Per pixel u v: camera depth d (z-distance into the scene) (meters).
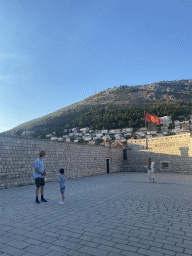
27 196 8.34
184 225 4.56
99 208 6.22
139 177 18.33
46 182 14.57
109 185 12.29
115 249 3.33
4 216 5.28
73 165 17.98
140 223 4.72
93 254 3.15
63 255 3.12
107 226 4.50
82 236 3.91
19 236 3.91
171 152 24.56
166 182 13.83
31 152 13.45
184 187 11.23
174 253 3.17
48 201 7.27
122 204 6.80
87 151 20.56
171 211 5.86
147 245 3.48
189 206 6.49
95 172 21.61
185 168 22.81
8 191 9.91
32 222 4.78
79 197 8.12
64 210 5.95
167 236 3.90
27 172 12.90
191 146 22.23
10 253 3.19
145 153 27.42
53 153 15.67
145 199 7.71
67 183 13.55
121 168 28.34
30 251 3.27
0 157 11.22
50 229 4.30
